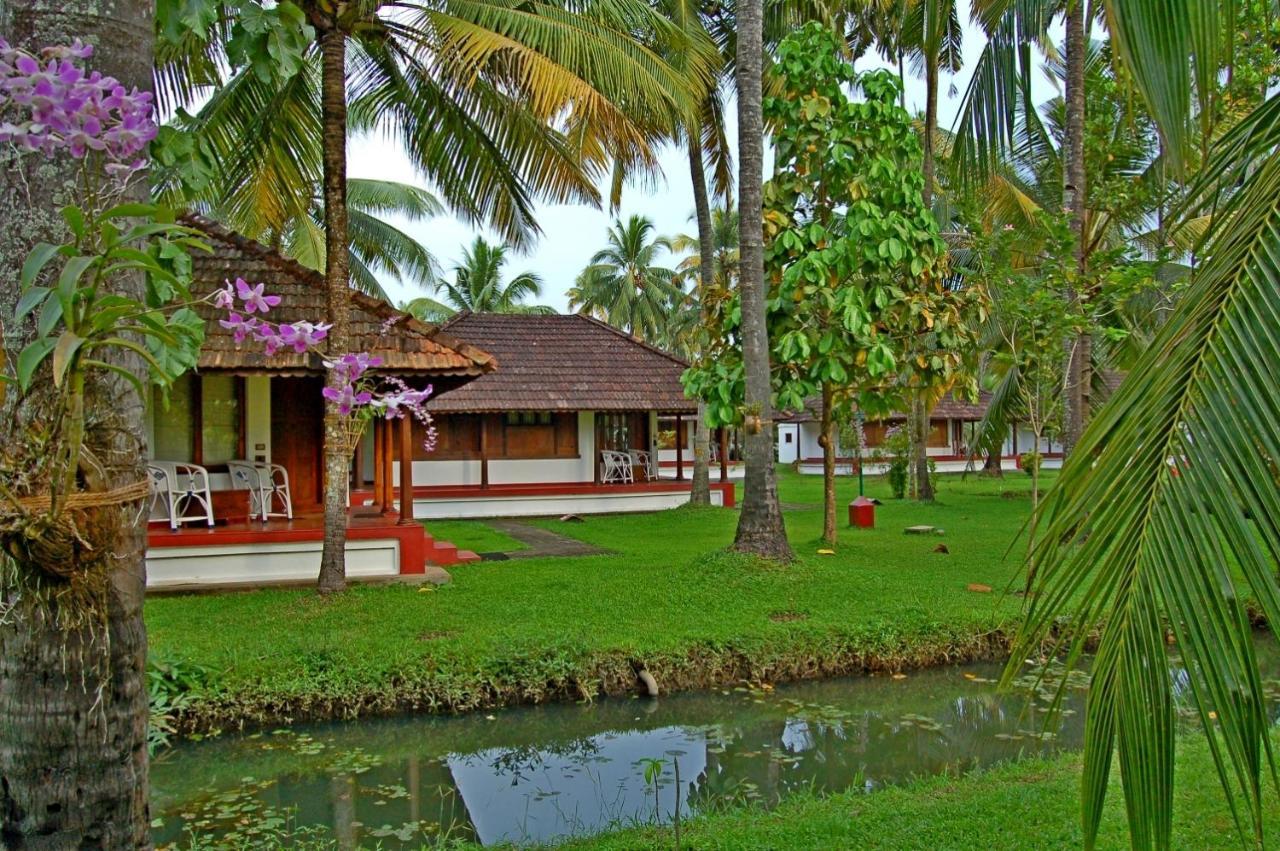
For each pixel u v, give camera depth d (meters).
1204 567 1.65
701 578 9.64
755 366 10.00
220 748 6.13
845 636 7.85
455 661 7.01
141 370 2.30
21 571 2.07
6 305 2.14
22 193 2.15
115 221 2.21
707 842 4.15
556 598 9.15
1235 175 2.21
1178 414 1.77
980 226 11.54
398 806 5.34
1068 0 12.46
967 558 11.74
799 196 11.37
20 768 2.08
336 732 6.45
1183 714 5.92
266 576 9.96
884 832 4.16
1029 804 4.45
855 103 10.86
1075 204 12.42
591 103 8.03
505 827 5.03
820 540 12.93
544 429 20.30
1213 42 2.19
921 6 14.76
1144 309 15.66
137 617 2.24
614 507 19.83
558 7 9.38
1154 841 1.73
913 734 6.49
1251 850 3.79
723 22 16.48
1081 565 1.82
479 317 21.33
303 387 11.61
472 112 9.70
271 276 10.12
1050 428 15.81
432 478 19.59
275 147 10.14
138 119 1.92
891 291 10.60
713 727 6.69
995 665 7.99
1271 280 1.76
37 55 2.15
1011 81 11.67
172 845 4.64
